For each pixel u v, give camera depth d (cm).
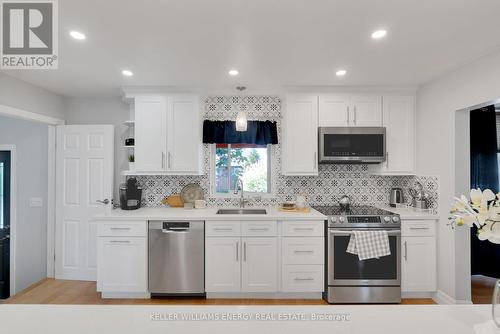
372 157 316
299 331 88
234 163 364
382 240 280
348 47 221
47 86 319
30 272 362
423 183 317
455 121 272
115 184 363
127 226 292
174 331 88
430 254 293
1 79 272
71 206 348
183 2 162
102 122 366
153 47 221
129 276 291
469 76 254
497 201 88
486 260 361
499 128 366
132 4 163
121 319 95
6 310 102
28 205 364
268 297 298
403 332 88
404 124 326
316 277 292
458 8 168
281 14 174
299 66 262
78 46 218
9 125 367
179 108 325
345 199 330
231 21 182
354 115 325
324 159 316
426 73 281
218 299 296
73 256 348
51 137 358
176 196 349
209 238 291
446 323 93
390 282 288
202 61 249
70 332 87
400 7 167
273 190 356
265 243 292
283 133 347
